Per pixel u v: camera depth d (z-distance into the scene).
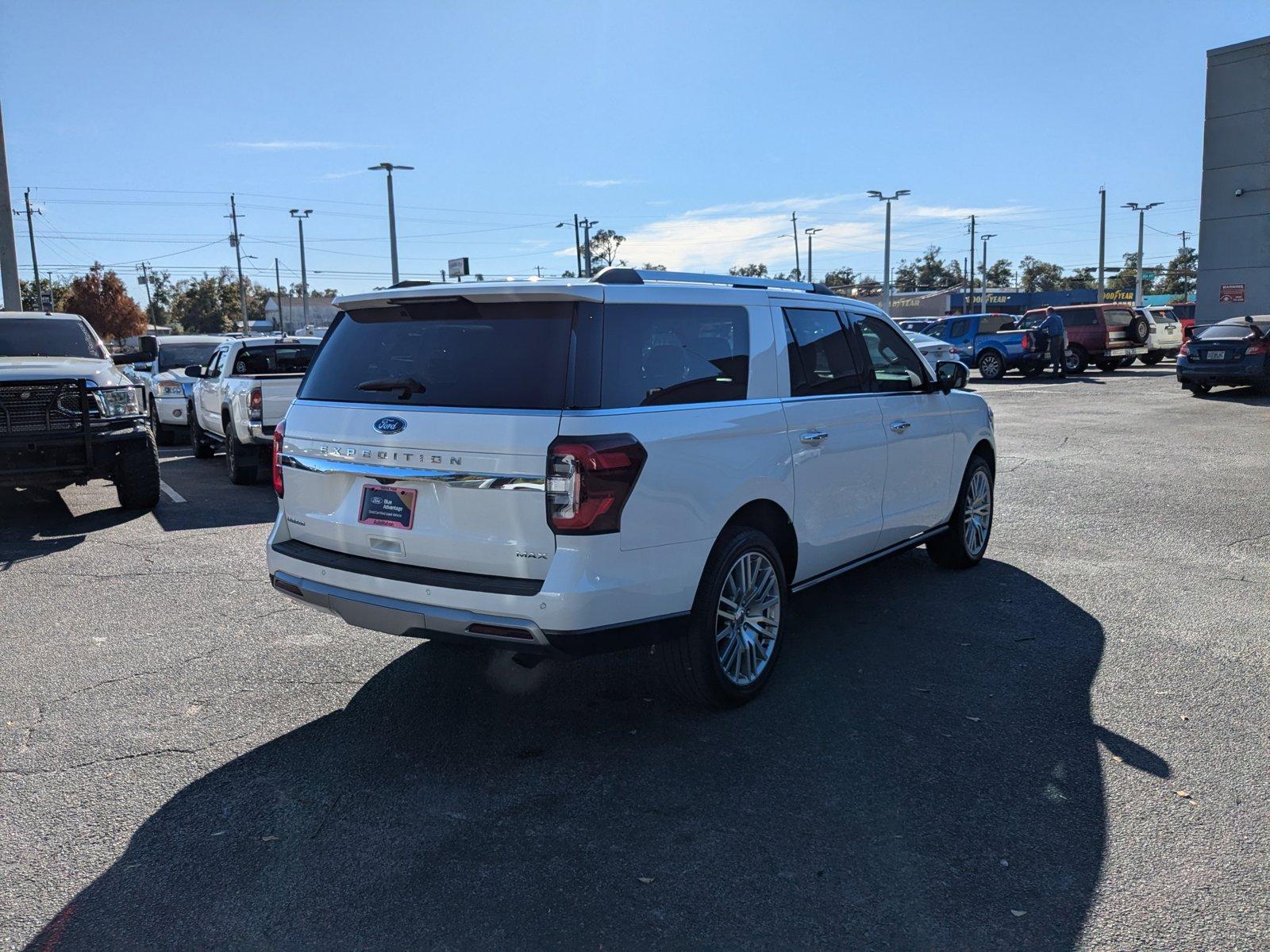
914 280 126.31
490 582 3.61
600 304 3.75
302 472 4.23
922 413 5.71
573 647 3.54
